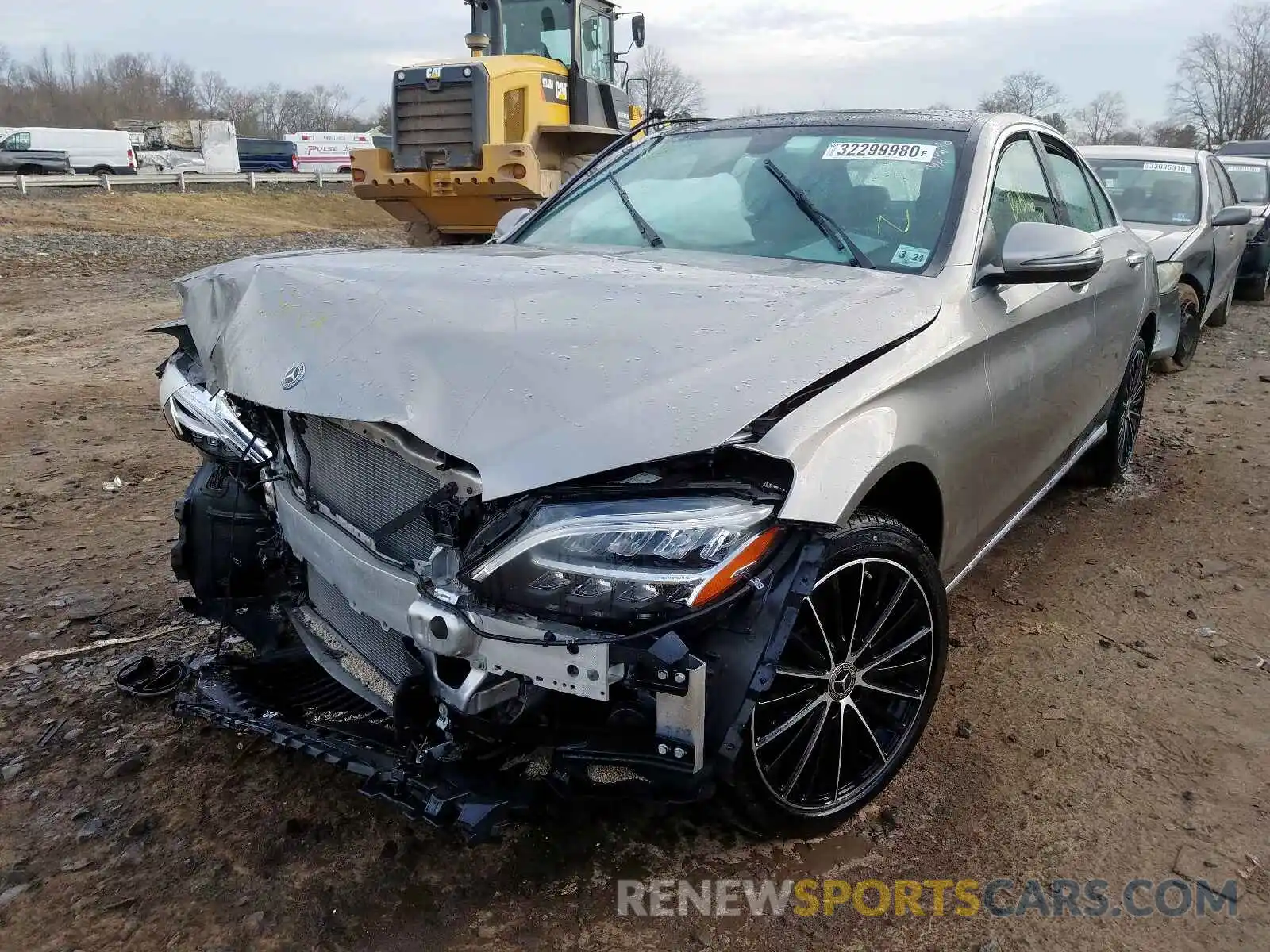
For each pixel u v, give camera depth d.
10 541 4.38
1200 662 3.43
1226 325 10.21
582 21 11.58
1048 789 2.74
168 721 3.01
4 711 3.05
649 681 1.99
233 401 2.94
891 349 2.47
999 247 3.17
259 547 3.13
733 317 2.35
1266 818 2.63
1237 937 2.25
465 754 2.18
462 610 2.08
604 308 2.39
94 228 21.73
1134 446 5.70
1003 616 3.77
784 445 2.11
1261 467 5.51
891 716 2.65
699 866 2.45
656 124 4.13
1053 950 2.22
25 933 2.22
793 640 2.29
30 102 89.94
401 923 2.26
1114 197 8.25
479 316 2.37
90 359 8.17
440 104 10.47
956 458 2.71
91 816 2.59
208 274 3.17
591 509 2.02
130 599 3.82
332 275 2.77
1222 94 59.97
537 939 2.23
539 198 10.38
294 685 2.87
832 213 3.19
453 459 2.12
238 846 2.49
